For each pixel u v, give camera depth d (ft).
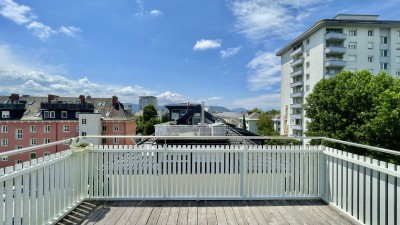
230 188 13.37
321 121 59.88
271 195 13.47
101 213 11.46
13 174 7.93
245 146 13.34
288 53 136.67
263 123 180.45
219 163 13.35
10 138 104.78
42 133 106.42
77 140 12.69
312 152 13.50
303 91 117.39
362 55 101.35
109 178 13.19
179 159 13.28
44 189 9.72
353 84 56.29
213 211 11.76
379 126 47.14
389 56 101.50
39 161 9.38
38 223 9.34
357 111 54.29
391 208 8.71
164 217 11.02
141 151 13.20
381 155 46.80
